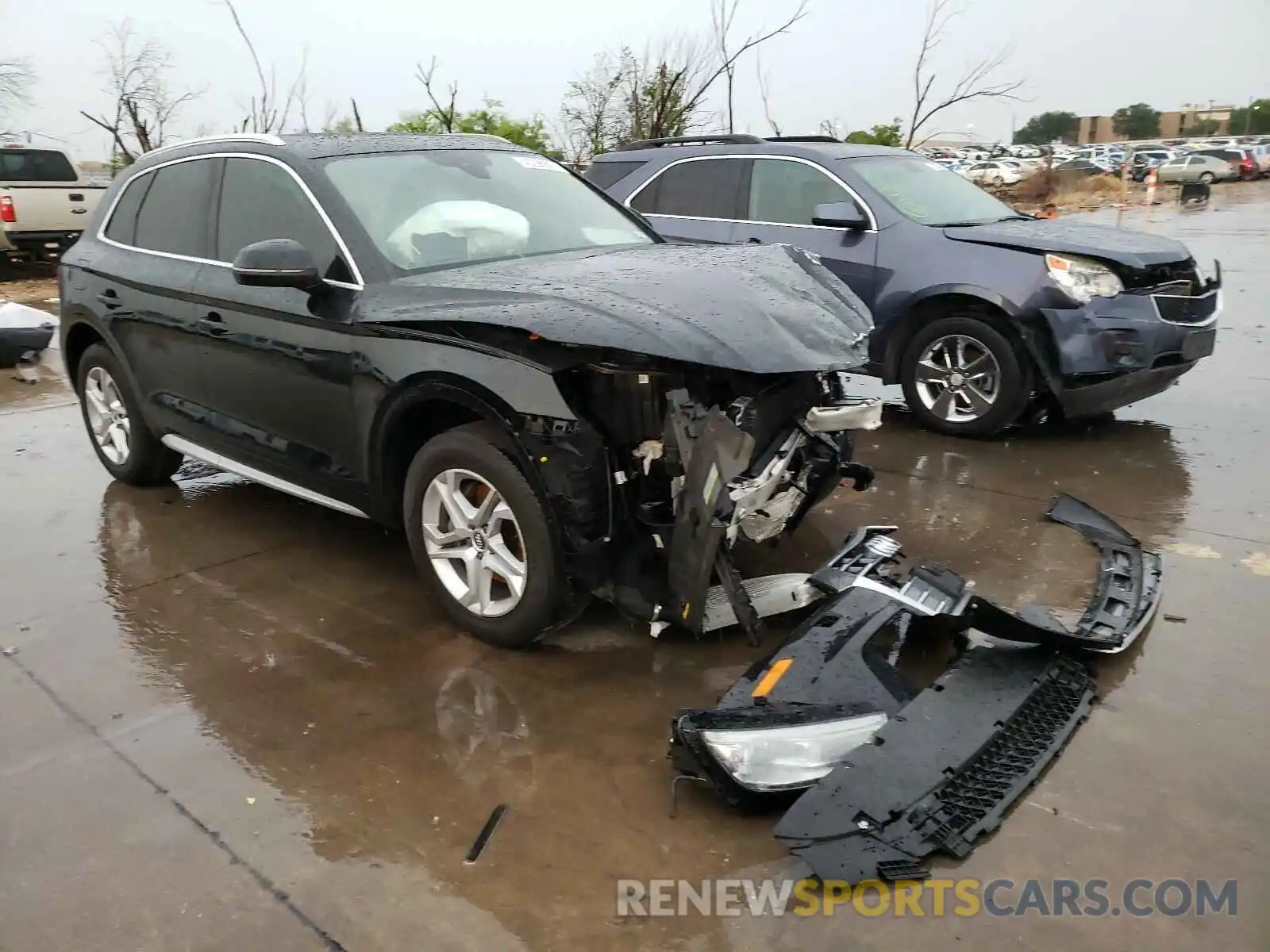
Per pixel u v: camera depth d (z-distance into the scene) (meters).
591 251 4.14
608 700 3.23
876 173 6.40
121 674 3.51
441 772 2.88
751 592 3.50
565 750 2.97
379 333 3.53
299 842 2.61
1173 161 43.09
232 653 3.63
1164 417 6.35
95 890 2.46
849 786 2.53
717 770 2.57
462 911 2.35
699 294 3.23
